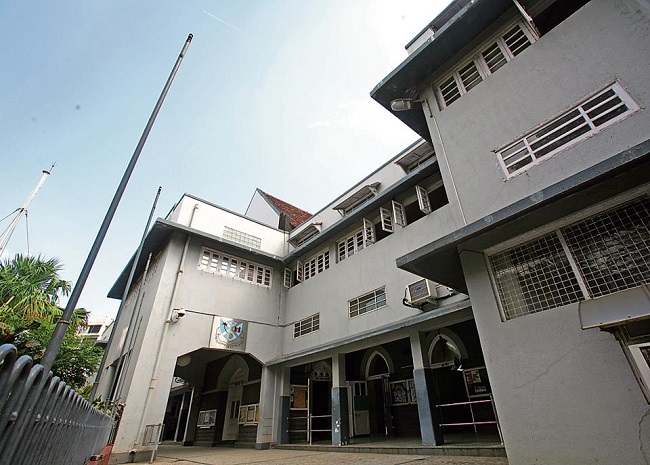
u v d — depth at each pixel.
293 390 12.18
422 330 8.32
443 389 10.23
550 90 5.18
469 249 4.82
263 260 14.42
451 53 6.85
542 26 6.21
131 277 11.27
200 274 12.41
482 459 5.80
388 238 10.54
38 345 8.20
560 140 4.83
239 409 13.70
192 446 14.67
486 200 5.34
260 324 13.13
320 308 12.20
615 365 3.36
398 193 10.63
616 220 3.77
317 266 13.52
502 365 4.12
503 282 4.48
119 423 9.20
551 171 4.72
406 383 10.96
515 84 5.66
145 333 10.55
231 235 14.06
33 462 2.18
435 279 5.57
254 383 13.32
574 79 4.97
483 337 4.39
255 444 11.31
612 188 3.67
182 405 18.20
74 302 3.28
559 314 3.87
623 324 3.09
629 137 4.15
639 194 3.61
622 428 3.16
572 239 4.04
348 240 12.48
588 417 3.38
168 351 10.70
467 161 5.86
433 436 7.09
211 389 15.67
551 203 3.94
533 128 5.17
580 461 3.31
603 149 4.32
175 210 13.65
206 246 13.08
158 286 11.38
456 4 7.94
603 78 4.67
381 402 11.57
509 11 6.29
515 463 3.71
